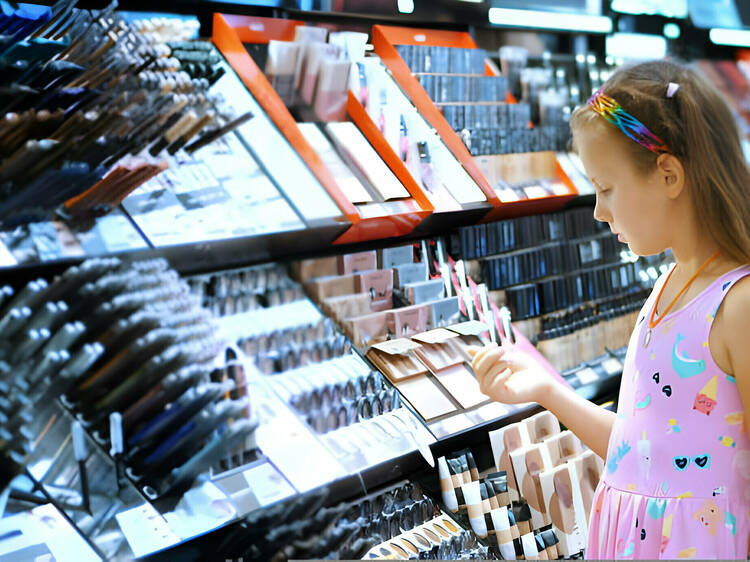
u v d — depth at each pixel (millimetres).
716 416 1145
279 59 1799
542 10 2615
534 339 2232
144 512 1254
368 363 1702
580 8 2762
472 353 1451
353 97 1955
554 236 2369
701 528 1141
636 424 1232
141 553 1201
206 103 1520
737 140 1154
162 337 1264
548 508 1749
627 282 2553
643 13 3080
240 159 1609
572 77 2744
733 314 1119
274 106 1707
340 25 2070
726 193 1131
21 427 1145
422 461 1595
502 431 1783
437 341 1826
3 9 1281
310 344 1613
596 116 1182
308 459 1437
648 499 1191
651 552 1181
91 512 1220
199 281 1495
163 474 1281
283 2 1873
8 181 1212
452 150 2074
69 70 1327
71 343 1151
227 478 1346
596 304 2424
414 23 2283
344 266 1785
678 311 1188
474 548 1583
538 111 2514
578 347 2320
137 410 1257
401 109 1977
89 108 1309
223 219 1462
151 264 1318
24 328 1139
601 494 1296
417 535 1541
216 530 1271
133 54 1408
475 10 2389
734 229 1137
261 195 1558
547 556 1717
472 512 1646
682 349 1174
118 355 1240
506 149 2268
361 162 1861
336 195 1667
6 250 1171
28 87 1265
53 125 1253
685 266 1208
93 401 1238
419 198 1875
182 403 1277
